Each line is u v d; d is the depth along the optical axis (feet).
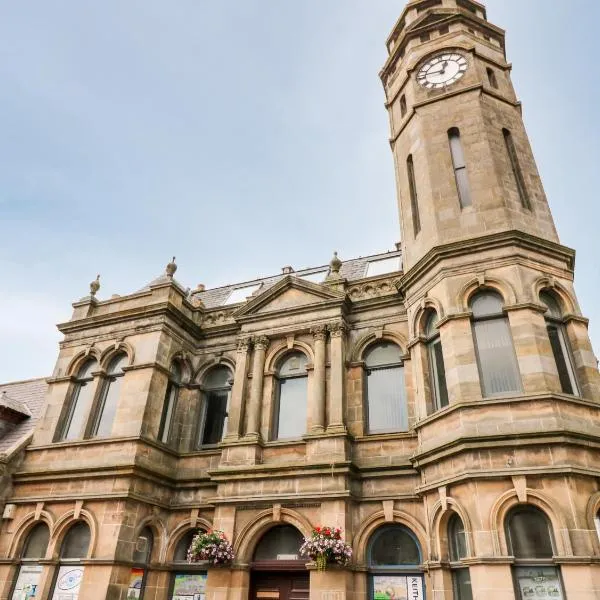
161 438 55.62
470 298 45.50
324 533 41.81
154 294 60.44
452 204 50.93
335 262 61.57
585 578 32.07
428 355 48.26
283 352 56.18
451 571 38.63
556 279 45.65
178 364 60.80
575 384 42.27
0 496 51.08
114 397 56.34
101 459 50.75
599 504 35.53
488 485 36.86
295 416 53.31
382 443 47.91
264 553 46.85
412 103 61.82
